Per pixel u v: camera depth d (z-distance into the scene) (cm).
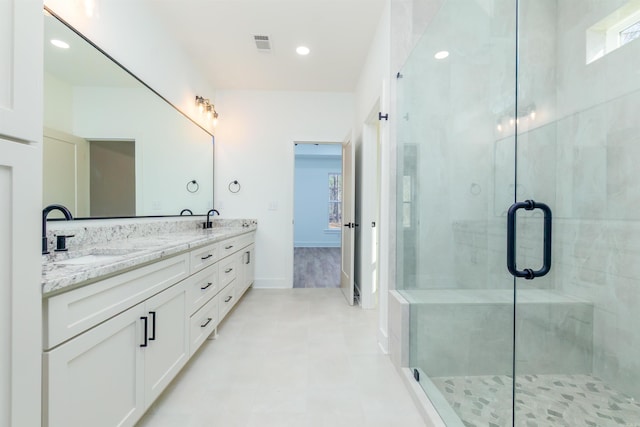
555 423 135
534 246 194
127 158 201
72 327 89
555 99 197
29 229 74
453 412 139
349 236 325
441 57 178
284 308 303
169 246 153
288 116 384
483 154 182
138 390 123
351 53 292
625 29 163
